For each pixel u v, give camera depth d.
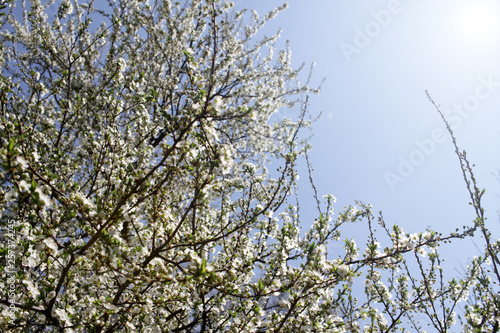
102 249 2.66
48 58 6.20
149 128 4.80
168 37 8.00
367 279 5.07
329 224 5.46
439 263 5.75
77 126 5.21
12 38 6.68
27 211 3.13
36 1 6.22
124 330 3.95
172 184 3.38
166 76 7.83
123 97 5.70
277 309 4.79
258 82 9.59
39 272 3.82
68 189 3.42
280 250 4.38
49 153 4.33
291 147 4.98
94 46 7.20
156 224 3.47
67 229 3.65
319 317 4.67
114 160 3.88
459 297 5.71
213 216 5.89
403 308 5.73
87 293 3.81
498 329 4.80
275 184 5.68
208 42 8.77
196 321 5.18
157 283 3.52
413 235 4.25
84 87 5.64
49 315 2.80
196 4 8.20
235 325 4.23
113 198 3.28
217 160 2.84
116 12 8.02
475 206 4.46
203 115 2.79
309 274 3.68
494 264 4.34
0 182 3.12
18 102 4.95
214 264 4.45
